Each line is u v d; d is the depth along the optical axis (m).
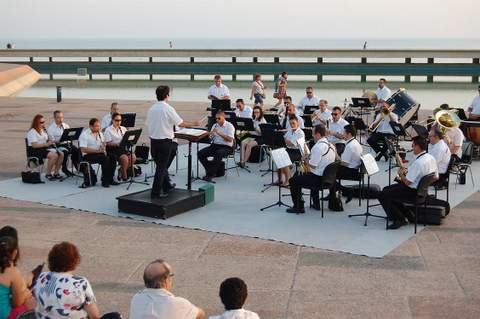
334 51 55.53
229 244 10.31
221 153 14.56
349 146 12.42
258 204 12.76
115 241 10.46
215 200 13.04
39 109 29.91
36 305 5.66
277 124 15.68
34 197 13.22
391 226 11.07
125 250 10.02
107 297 8.25
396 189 10.91
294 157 14.02
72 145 14.88
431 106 32.62
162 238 10.61
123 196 12.18
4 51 60.44
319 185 11.61
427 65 51.44
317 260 9.56
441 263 9.41
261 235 10.76
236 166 15.67
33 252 9.92
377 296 8.23
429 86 47.12
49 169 14.67
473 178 15.17
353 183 14.46
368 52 54.59
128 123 15.88
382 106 17.11
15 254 6.15
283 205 12.58
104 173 14.02
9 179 14.97
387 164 16.86
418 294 8.28
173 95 39.62
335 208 12.22
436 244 10.27
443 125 14.05
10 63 56.16
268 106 30.52
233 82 51.31
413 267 9.25
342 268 9.23
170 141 11.84
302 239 10.54
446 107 16.56
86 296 5.62
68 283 5.55
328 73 53.16
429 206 11.34
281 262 9.49
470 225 11.32
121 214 11.95
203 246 10.22
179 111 28.36
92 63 55.62
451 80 55.25
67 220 11.62
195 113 27.66
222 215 11.95
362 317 7.61
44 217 11.81
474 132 17.28
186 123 11.77
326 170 11.45
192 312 5.50
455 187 14.25
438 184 12.19
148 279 5.53
